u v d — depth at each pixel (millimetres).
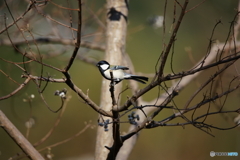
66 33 11430
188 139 16469
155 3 19297
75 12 11008
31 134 16031
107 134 6969
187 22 19047
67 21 10680
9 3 9422
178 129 16656
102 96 7617
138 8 19438
